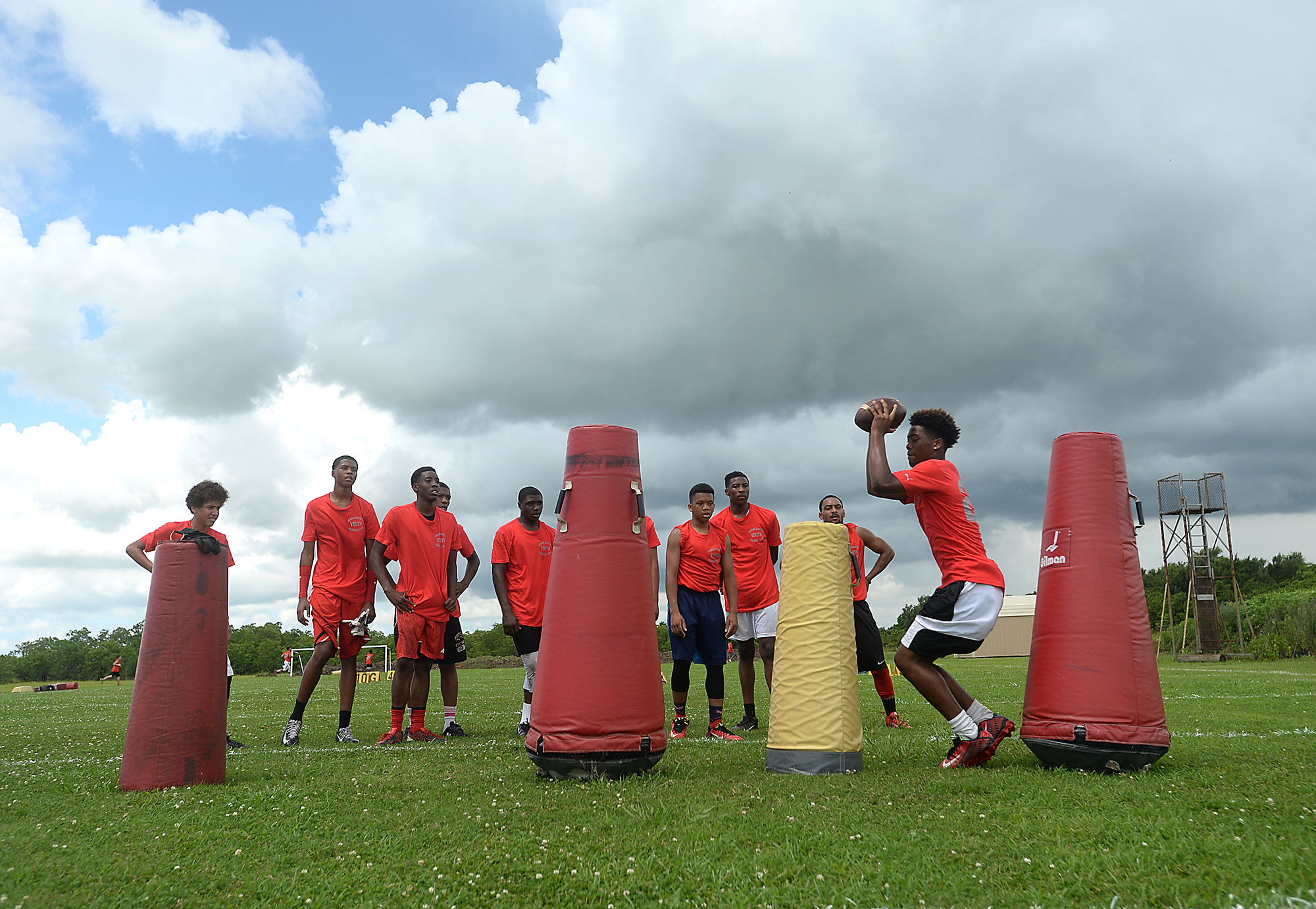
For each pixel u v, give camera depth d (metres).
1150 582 56.62
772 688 4.60
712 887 2.38
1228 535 34.19
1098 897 2.24
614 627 4.26
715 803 3.46
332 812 3.49
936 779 3.97
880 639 7.43
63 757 5.71
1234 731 6.11
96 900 2.37
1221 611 40.44
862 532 7.98
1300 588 52.12
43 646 65.19
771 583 7.85
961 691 4.75
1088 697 4.18
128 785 4.12
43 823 3.31
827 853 2.68
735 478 7.84
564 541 4.44
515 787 4.00
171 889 2.46
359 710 10.77
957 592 4.45
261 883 2.51
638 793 3.71
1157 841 2.70
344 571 7.06
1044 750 4.28
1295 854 2.49
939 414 4.93
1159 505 36.28
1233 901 2.16
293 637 68.19
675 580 7.15
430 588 7.14
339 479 7.12
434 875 2.54
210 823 3.28
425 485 7.28
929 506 4.64
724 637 7.28
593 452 4.48
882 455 4.59
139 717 4.18
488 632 66.06
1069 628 4.31
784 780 4.06
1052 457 4.71
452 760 5.22
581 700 4.17
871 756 5.04
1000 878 2.41
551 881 2.47
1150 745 4.04
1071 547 4.42
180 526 6.50
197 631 4.31
